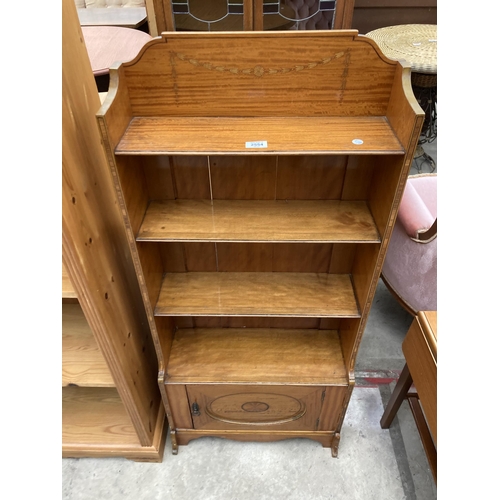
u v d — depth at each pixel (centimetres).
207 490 150
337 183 116
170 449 162
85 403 163
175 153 88
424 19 340
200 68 92
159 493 149
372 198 113
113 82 90
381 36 267
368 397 177
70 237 89
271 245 130
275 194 119
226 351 146
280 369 140
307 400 142
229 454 159
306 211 115
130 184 100
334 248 130
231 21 234
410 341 132
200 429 155
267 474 154
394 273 188
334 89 96
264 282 134
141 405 142
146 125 97
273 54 90
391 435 164
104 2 331
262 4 226
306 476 153
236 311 123
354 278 133
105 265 111
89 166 102
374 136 93
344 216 113
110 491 150
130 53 218
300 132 94
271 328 154
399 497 147
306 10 231
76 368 129
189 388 138
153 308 123
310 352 146
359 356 194
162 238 105
